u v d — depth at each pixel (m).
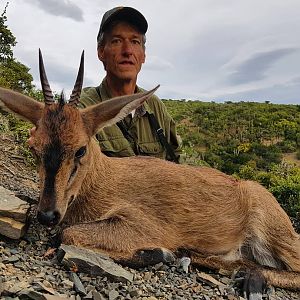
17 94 0.75
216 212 0.85
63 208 0.68
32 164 1.32
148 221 0.78
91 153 0.76
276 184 2.43
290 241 0.89
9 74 2.16
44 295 0.54
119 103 0.74
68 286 0.60
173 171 0.85
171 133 1.19
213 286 0.72
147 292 0.65
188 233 0.83
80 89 0.74
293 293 0.80
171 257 0.75
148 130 1.09
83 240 0.72
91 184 0.78
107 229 0.75
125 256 0.73
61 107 0.72
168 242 0.80
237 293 0.73
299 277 0.82
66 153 0.69
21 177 1.18
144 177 0.82
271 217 0.89
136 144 1.07
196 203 0.84
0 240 0.71
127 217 0.77
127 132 1.06
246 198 0.89
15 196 0.80
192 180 0.86
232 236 0.87
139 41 1.11
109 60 1.10
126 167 0.84
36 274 0.61
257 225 0.88
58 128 0.69
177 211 0.82
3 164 1.23
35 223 0.80
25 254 0.67
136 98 0.74
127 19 1.08
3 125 1.49
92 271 0.64
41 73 0.73
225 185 0.88
